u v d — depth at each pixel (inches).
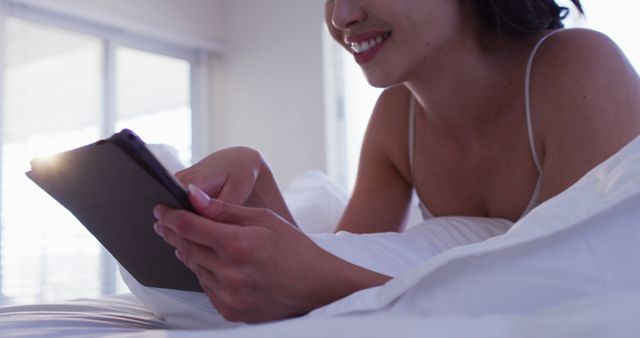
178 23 156.3
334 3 38.6
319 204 61.9
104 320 29.4
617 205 18.5
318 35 147.7
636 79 35.2
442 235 33.6
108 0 141.6
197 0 161.3
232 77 165.2
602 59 35.3
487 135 40.6
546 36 39.0
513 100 38.9
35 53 133.2
